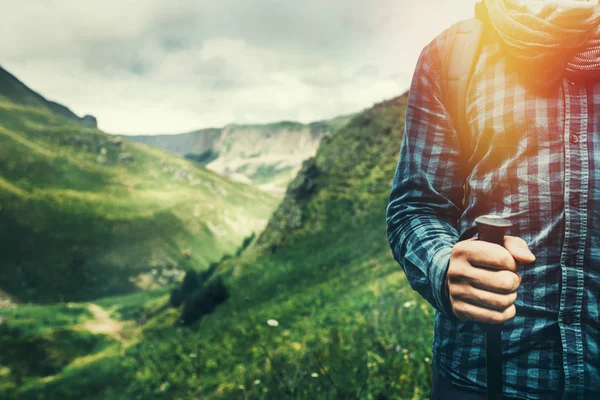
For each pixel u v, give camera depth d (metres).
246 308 38.25
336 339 6.07
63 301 112.56
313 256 45.78
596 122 0.82
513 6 0.87
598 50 0.81
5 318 80.94
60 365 63.34
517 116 0.86
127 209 156.38
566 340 0.80
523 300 0.85
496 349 0.81
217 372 10.36
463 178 1.03
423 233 0.90
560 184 0.83
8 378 57.88
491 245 0.63
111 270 126.69
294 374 4.70
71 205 143.38
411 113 1.05
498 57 0.91
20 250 122.75
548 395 0.82
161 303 89.06
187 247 152.00
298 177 59.56
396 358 4.32
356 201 52.44
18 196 136.62
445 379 0.98
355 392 3.92
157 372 13.52
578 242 0.81
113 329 81.81
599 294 0.80
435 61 1.03
